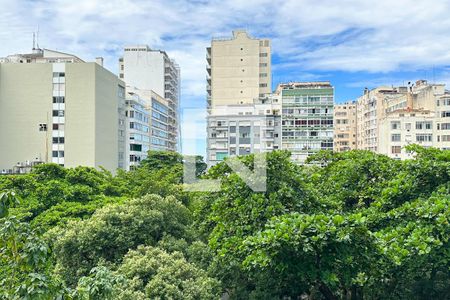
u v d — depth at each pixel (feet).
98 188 88.84
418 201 39.45
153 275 39.55
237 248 37.88
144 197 56.59
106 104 173.06
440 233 34.76
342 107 299.58
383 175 49.57
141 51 267.80
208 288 39.27
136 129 208.33
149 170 148.87
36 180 81.15
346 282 32.42
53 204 76.13
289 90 196.03
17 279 21.09
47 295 19.31
